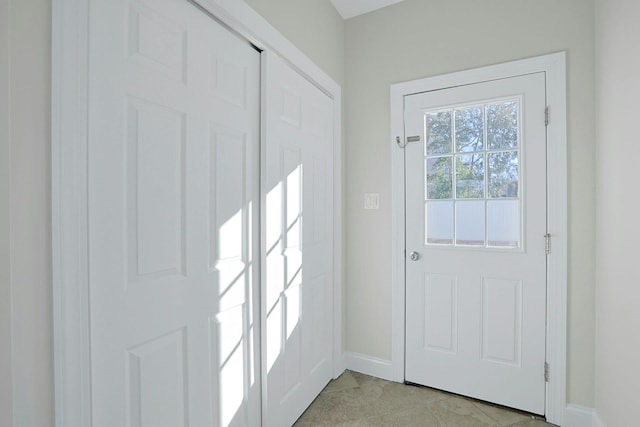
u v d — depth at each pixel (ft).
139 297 3.16
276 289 5.19
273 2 5.11
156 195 3.33
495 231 6.24
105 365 2.85
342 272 7.53
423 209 6.88
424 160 6.89
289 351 5.54
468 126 6.50
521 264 5.99
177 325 3.58
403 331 7.04
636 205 4.17
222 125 4.21
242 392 4.57
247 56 4.68
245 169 4.63
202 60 3.89
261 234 4.91
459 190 6.57
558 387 5.63
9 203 2.25
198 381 3.84
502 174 6.20
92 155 2.74
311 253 6.28
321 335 6.68
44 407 2.49
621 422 4.50
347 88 7.66
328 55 6.95
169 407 3.48
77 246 2.62
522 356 5.98
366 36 7.48
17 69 2.34
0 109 2.20
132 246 3.09
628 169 4.37
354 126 7.60
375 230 7.38
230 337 4.37
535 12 5.88
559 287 5.65
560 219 5.65
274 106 5.13
